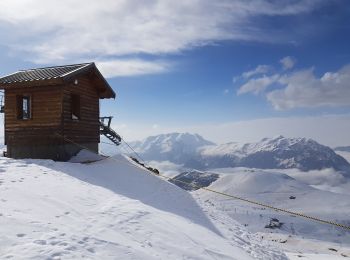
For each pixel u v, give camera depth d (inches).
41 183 547.2
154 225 459.2
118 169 784.3
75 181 611.8
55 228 361.4
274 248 619.2
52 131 828.6
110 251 339.0
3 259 277.0
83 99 912.3
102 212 461.1
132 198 589.3
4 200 425.7
